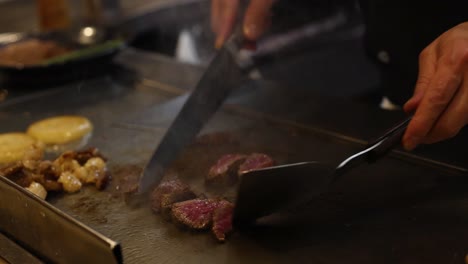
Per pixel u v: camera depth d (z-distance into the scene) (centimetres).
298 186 137
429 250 134
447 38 144
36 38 281
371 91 327
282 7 295
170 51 331
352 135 190
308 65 329
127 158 186
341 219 147
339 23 339
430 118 135
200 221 145
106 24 300
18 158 193
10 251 140
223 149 188
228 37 212
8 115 226
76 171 172
